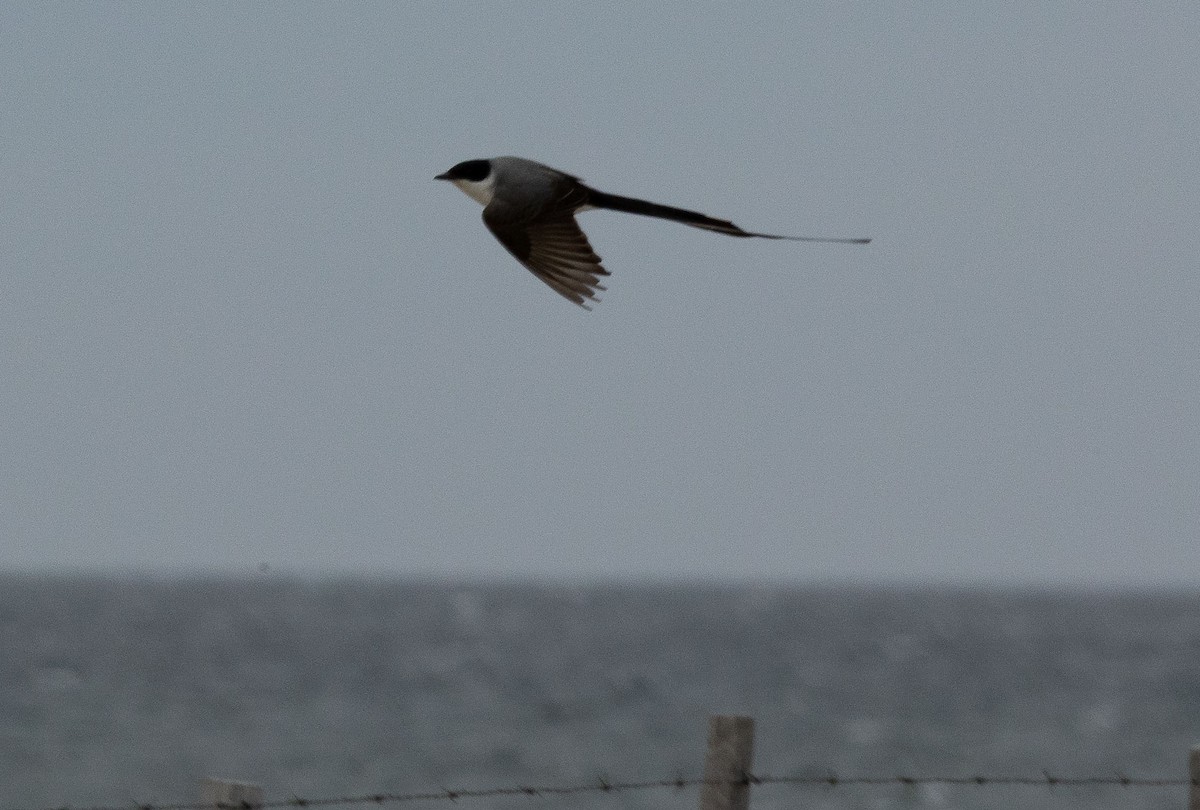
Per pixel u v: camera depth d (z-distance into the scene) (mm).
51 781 34625
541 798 31703
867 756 40781
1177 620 172750
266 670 68812
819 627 137875
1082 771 38250
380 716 48906
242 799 7031
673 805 30719
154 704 51719
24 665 70625
